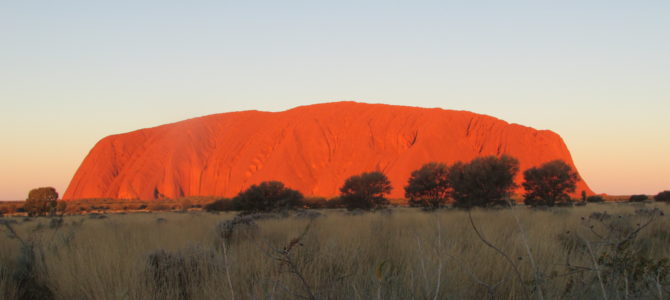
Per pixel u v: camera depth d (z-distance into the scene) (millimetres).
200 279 5453
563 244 7004
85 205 113062
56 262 6887
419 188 49312
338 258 5621
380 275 2545
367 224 11719
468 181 38844
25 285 6508
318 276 4375
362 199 54969
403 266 4629
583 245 5051
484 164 39094
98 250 7344
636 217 10672
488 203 38094
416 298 3186
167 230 13430
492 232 7855
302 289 3879
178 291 5023
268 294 3607
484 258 5062
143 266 5672
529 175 51094
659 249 6176
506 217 12766
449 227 9219
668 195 52906
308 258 5008
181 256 6094
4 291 5629
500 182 37781
